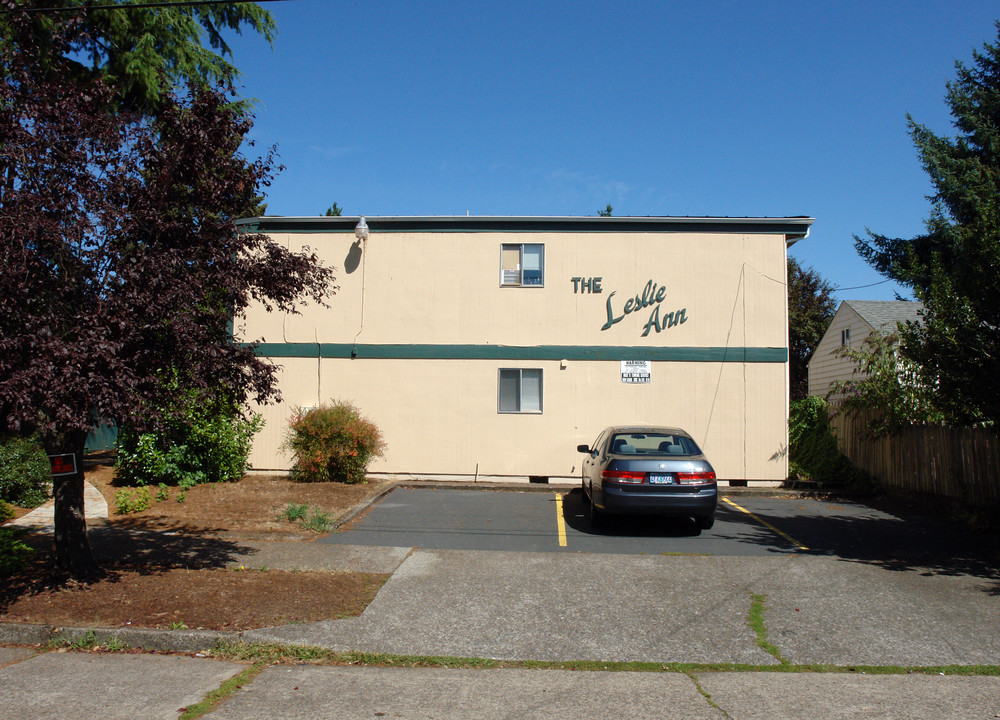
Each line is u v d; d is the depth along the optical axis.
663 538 10.35
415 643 6.13
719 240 15.91
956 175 18.55
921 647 6.11
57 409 5.61
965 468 12.84
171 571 7.99
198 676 5.44
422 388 16.00
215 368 6.95
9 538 8.66
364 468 15.02
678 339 15.82
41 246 6.29
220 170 7.44
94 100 7.23
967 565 8.83
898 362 14.82
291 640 6.11
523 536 10.38
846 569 8.59
